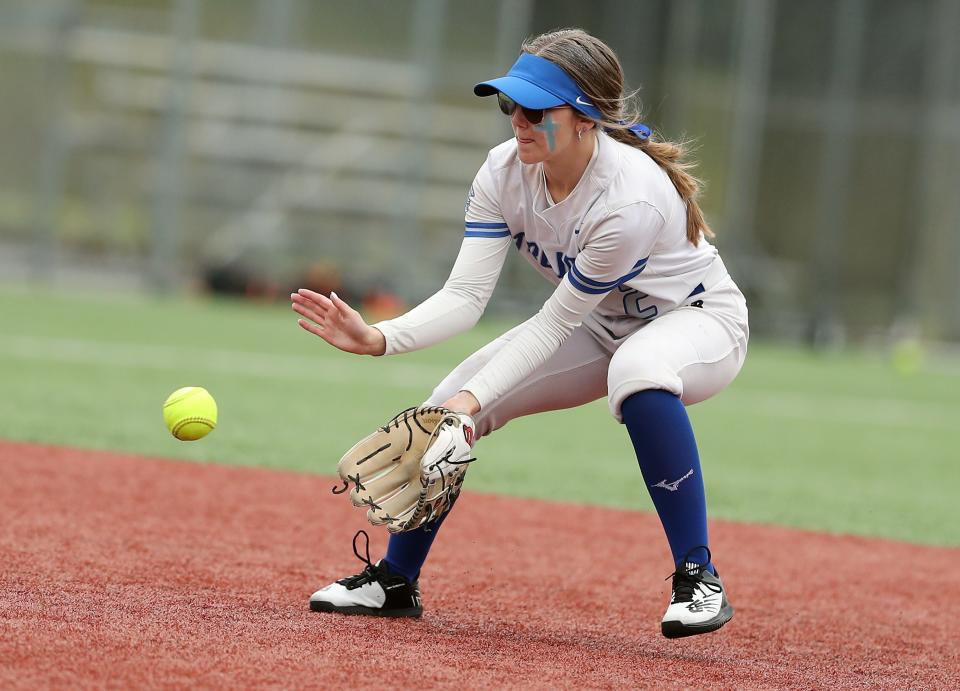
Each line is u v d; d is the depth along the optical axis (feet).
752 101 243.81
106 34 229.45
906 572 63.93
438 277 239.91
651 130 44.16
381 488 43.11
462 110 240.12
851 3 244.01
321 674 37.04
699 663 43.21
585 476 88.43
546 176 42.57
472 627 46.06
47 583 46.88
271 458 83.92
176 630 40.91
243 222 234.99
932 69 246.06
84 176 230.07
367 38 238.07
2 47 226.99
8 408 95.55
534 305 237.25
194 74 232.53
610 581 56.95
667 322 43.75
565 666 40.68
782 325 245.86
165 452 82.48
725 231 245.65
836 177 246.47
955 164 248.32
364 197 238.48
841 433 126.11
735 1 241.96
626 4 239.50
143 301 216.33
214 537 58.85
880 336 248.52
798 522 76.64
